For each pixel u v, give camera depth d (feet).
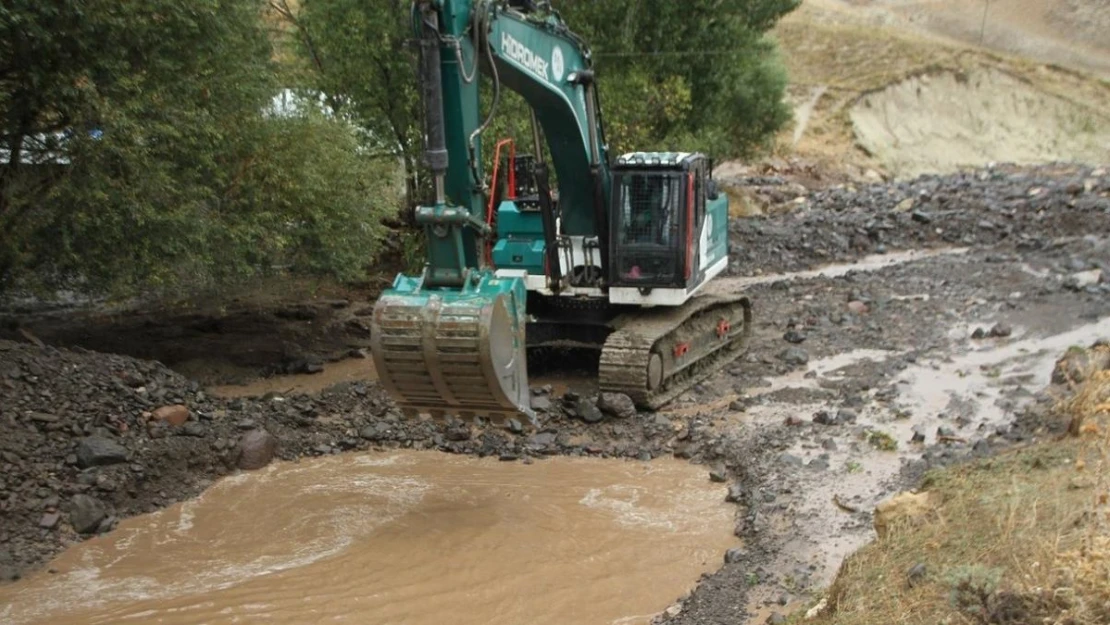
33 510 32.83
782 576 28.96
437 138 30.45
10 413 35.70
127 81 43.96
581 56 44.29
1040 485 26.27
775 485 35.45
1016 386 45.42
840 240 83.05
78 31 43.21
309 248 52.70
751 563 29.89
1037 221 84.58
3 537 31.53
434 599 28.27
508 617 27.32
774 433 40.37
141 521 33.78
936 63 193.47
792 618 24.85
